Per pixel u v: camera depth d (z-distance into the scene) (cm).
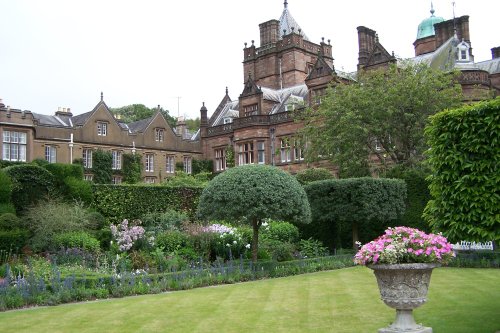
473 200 814
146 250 1590
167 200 2330
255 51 4978
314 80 3631
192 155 4628
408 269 642
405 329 657
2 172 1781
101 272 1347
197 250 1688
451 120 855
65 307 1041
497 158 800
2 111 3500
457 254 1723
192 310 975
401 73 2455
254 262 1560
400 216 2066
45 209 1727
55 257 1461
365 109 2336
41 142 3781
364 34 3981
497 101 811
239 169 1555
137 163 4259
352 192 1959
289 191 1524
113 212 2156
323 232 2200
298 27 5212
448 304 962
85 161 4025
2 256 1501
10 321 900
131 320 894
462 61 2925
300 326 824
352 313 915
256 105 4019
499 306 930
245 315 919
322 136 2509
